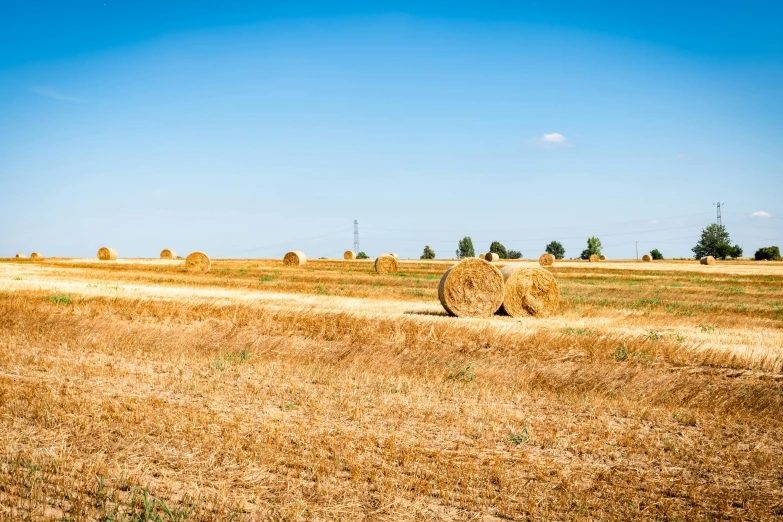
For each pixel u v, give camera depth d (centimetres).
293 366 1270
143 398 1001
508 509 618
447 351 1396
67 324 1672
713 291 3334
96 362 1284
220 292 2603
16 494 624
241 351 1427
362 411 952
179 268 4934
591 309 2353
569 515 609
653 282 4131
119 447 769
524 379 1172
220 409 949
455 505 624
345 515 598
